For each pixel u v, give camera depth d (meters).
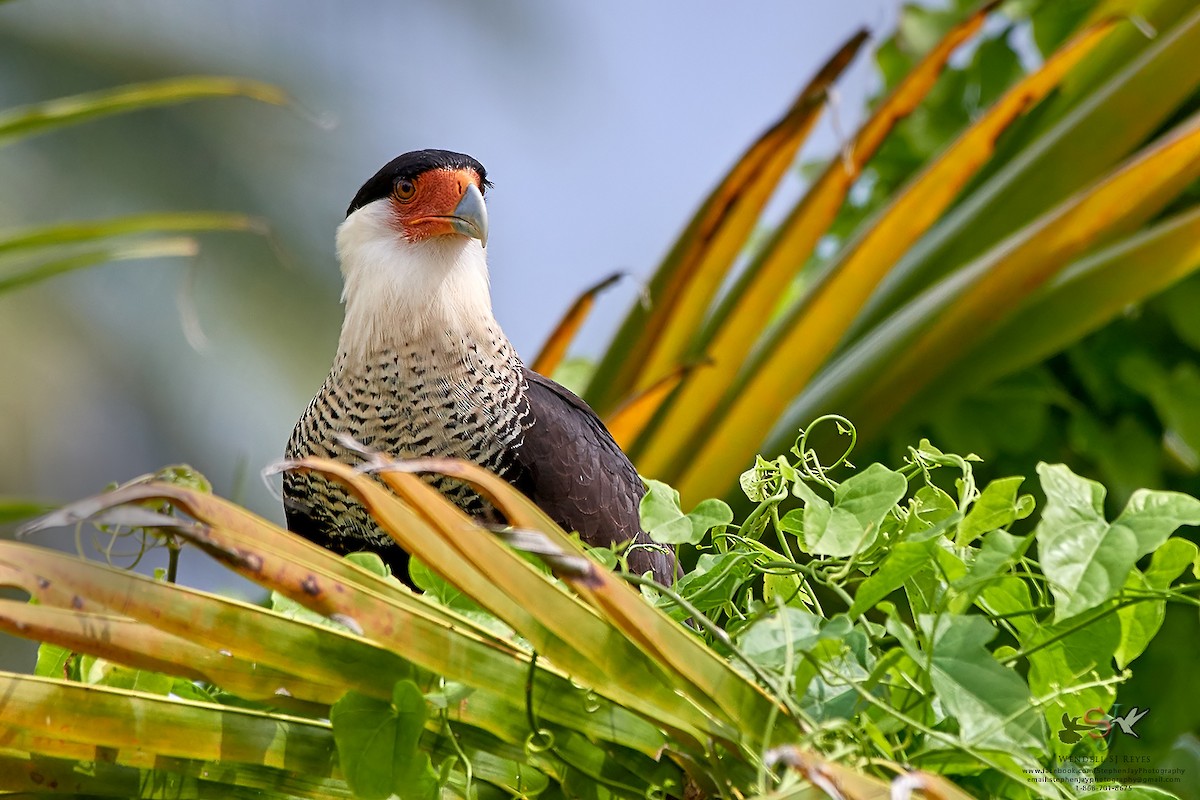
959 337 8.10
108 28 18.58
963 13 10.73
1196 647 8.37
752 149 8.18
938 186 8.06
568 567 3.36
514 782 4.14
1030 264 7.90
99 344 18.31
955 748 3.78
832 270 8.26
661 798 4.18
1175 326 9.01
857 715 3.81
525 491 7.58
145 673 4.48
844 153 7.51
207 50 19.22
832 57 8.05
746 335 8.48
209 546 3.39
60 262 6.11
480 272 7.88
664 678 3.76
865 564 4.18
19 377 18.28
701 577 4.30
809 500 4.07
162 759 3.94
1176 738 8.32
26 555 3.32
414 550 3.56
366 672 3.82
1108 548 3.69
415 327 7.48
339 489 7.45
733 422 8.38
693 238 8.55
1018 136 9.39
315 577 3.52
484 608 3.67
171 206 17.86
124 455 18.55
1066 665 4.14
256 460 18.39
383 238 7.80
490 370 7.57
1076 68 9.26
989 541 3.86
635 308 8.90
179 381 18.36
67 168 17.52
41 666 4.47
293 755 3.93
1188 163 7.66
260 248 18.45
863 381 8.26
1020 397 9.03
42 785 3.95
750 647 3.77
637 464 8.45
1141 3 9.06
